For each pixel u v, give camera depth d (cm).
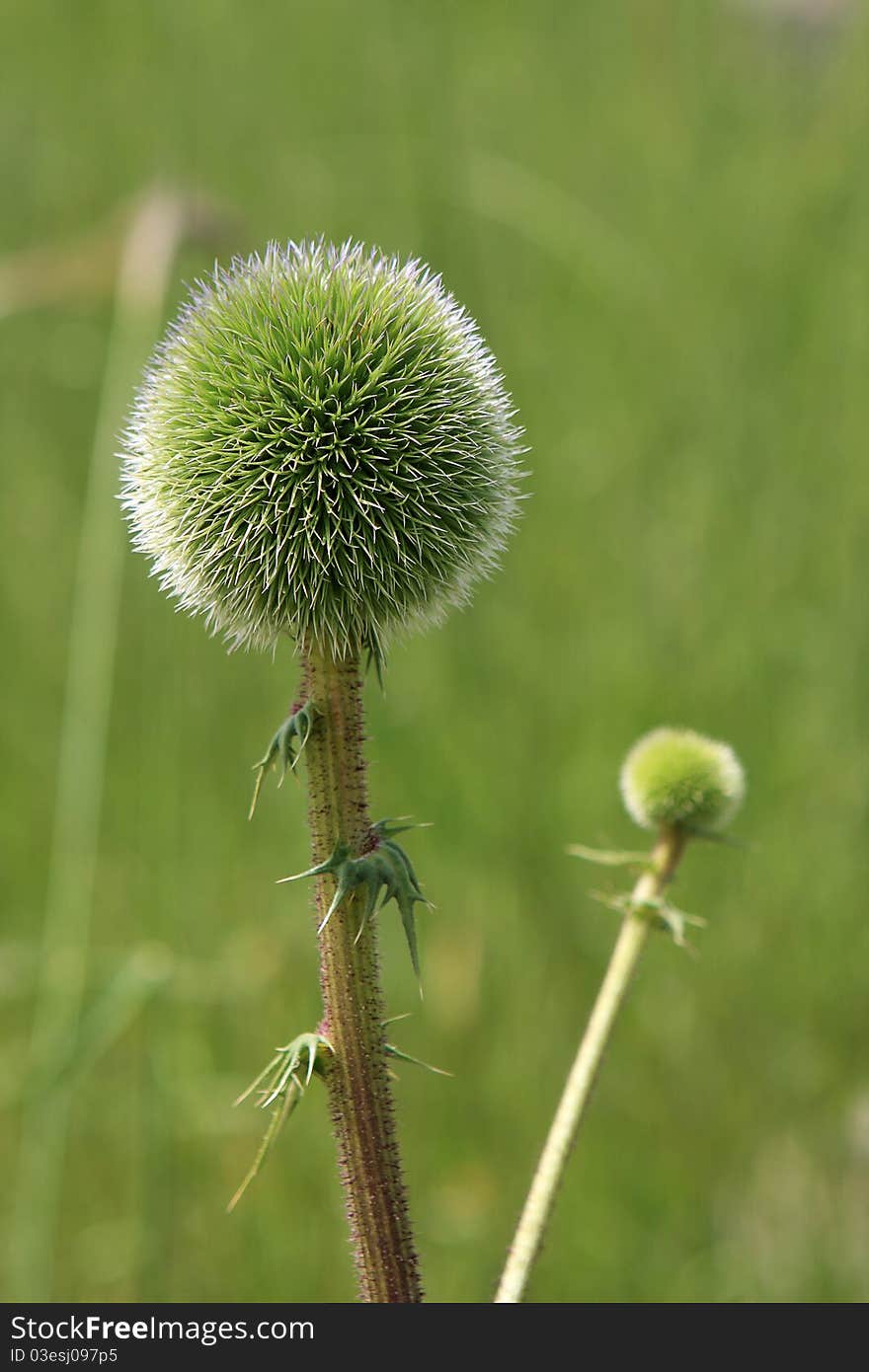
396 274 371
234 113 945
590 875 790
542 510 852
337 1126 321
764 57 949
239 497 346
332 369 354
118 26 978
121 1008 655
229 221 720
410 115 907
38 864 812
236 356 359
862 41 878
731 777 398
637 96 960
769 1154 723
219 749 824
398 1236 318
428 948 790
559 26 988
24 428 933
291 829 815
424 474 351
